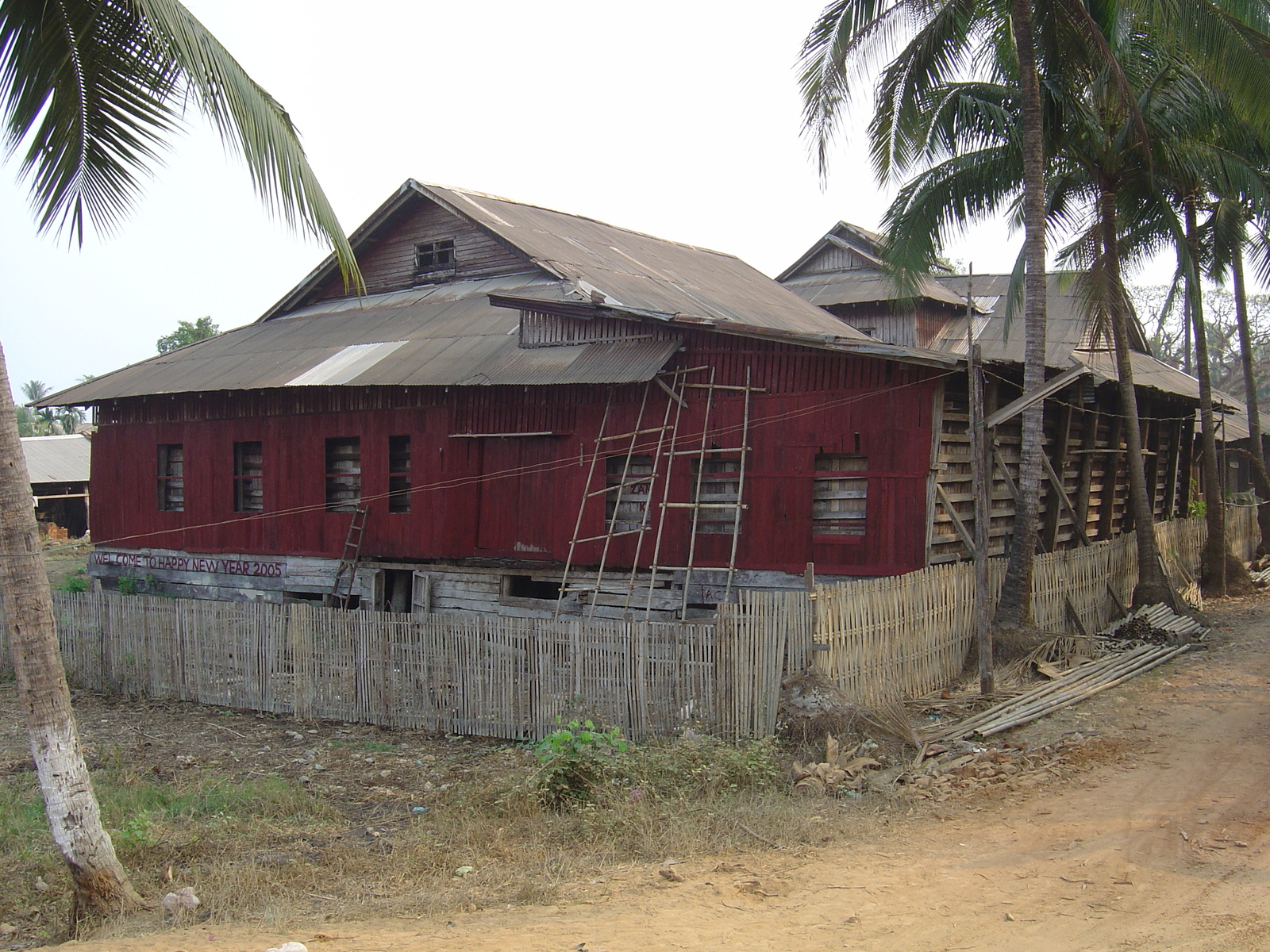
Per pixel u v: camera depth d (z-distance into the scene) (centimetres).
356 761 1140
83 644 1591
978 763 926
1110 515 2069
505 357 1653
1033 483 1333
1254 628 1598
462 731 1232
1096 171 1627
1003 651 1289
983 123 1485
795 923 577
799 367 1422
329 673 1341
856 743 966
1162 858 664
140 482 2156
